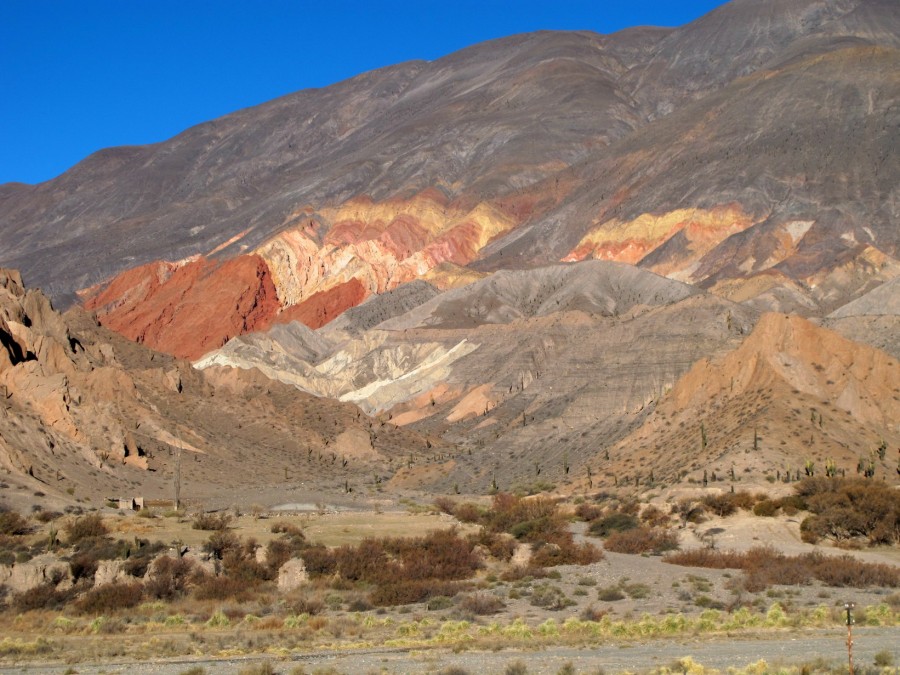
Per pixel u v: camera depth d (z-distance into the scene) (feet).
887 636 175.11
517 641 180.45
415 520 364.79
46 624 226.99
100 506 384.27
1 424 422.82
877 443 434.30
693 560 290.56
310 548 286.25
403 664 163.12
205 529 323.57
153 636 206.80
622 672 146.92
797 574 253.24
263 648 186.91
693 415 511.40
